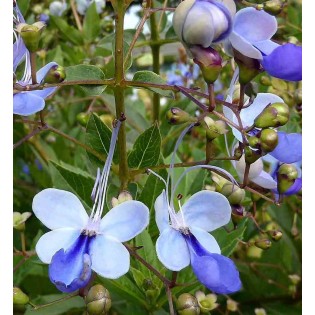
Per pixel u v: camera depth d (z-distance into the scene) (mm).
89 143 119
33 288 155
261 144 97
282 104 98
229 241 120
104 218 95
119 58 104
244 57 97
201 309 116
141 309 123
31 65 98
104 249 93
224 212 99
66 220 94
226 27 92
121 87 105
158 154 118
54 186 121
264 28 97
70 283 86
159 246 95
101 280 119
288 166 110
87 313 96
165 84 105
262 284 158
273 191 115
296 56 93
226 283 89
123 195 101
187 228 98
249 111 110
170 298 101
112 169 119
